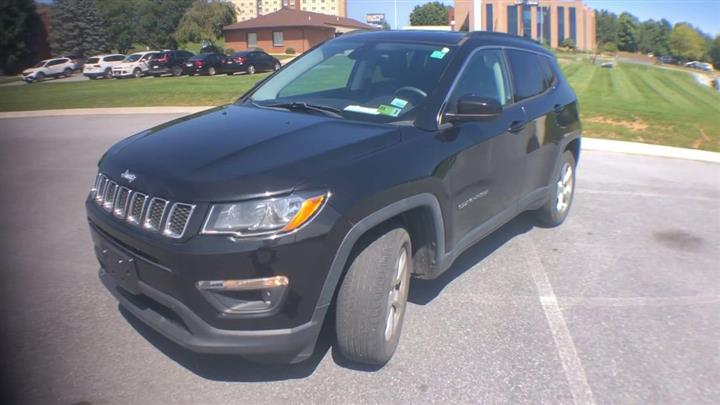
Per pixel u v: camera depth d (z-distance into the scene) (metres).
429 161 3.76
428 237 3.94
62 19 58.72
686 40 120.50
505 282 4.96
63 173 8.82
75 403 3.21
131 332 3.96
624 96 25.89
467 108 3.99
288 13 63.12
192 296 3.02
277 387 3.41
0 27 54.53
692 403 3.38
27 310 4.26
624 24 133.12
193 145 3.54
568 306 4.55
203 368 3.56
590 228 6.49
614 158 10.84
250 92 4.96
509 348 3.90
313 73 4.83
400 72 4.44
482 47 4.81
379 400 3.32
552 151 5.72
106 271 3.67
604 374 3.64
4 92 25.66
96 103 19.41
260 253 2.95
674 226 6.66
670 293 4.85
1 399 3.20
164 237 3.07
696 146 12.50
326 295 3.18
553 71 6.10
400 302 3.74
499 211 4.84
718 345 4.03
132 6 70.38
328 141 3.52
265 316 3.03
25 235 5.94
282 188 3.04
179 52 40.00
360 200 3.23
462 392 3.41
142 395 3.29
